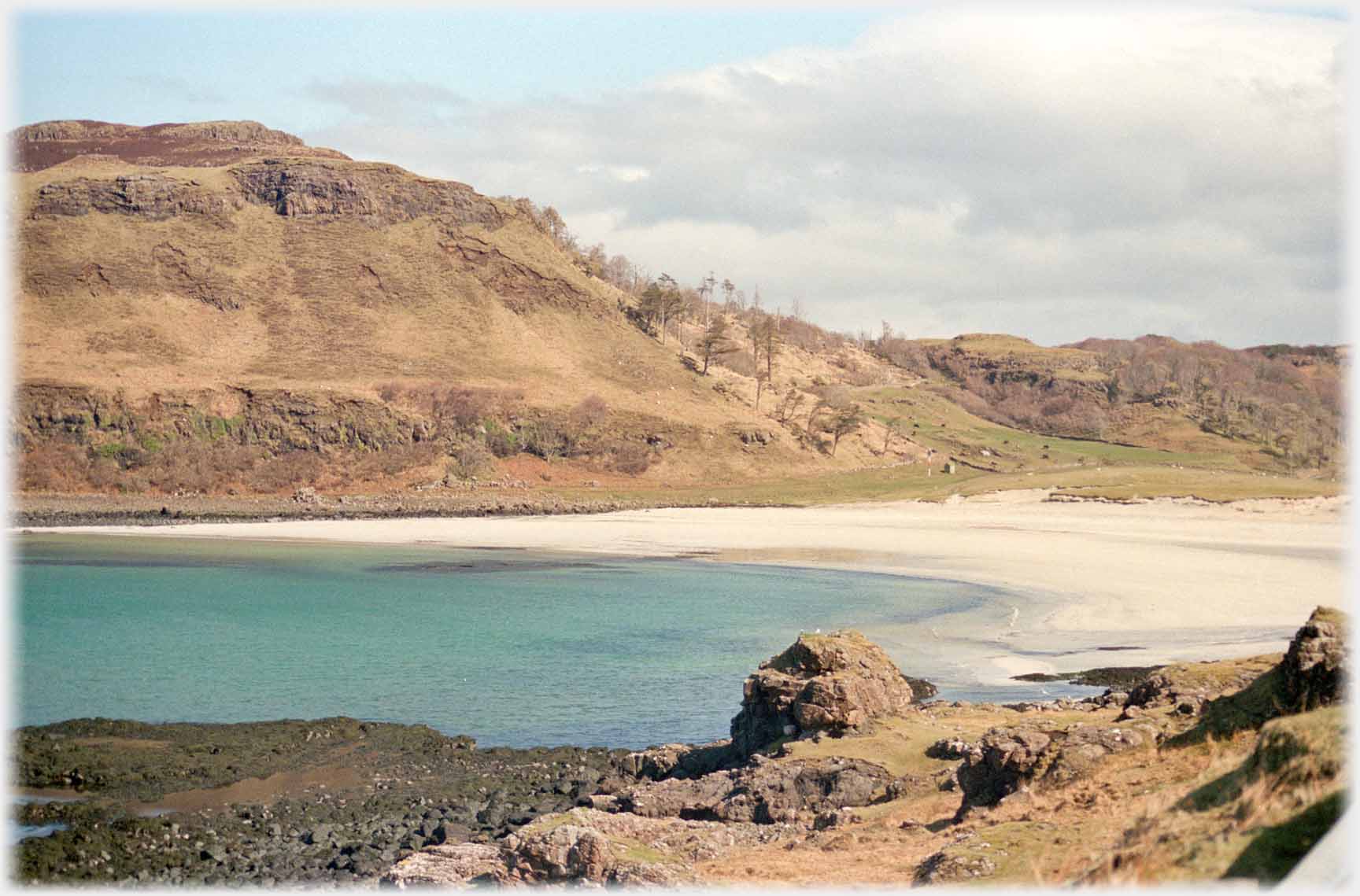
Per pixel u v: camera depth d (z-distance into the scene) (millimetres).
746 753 28734
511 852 20719
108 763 32688
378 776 32000
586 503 147750
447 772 32375
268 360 199125
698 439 195750
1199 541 90750
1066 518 110750
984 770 20375
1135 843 14133
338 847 26125
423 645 53656
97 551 101375
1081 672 43031
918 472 198500
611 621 60781
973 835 17188
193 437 167750
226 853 25797
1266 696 19203
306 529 120688
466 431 183875
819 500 152125
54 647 53594
